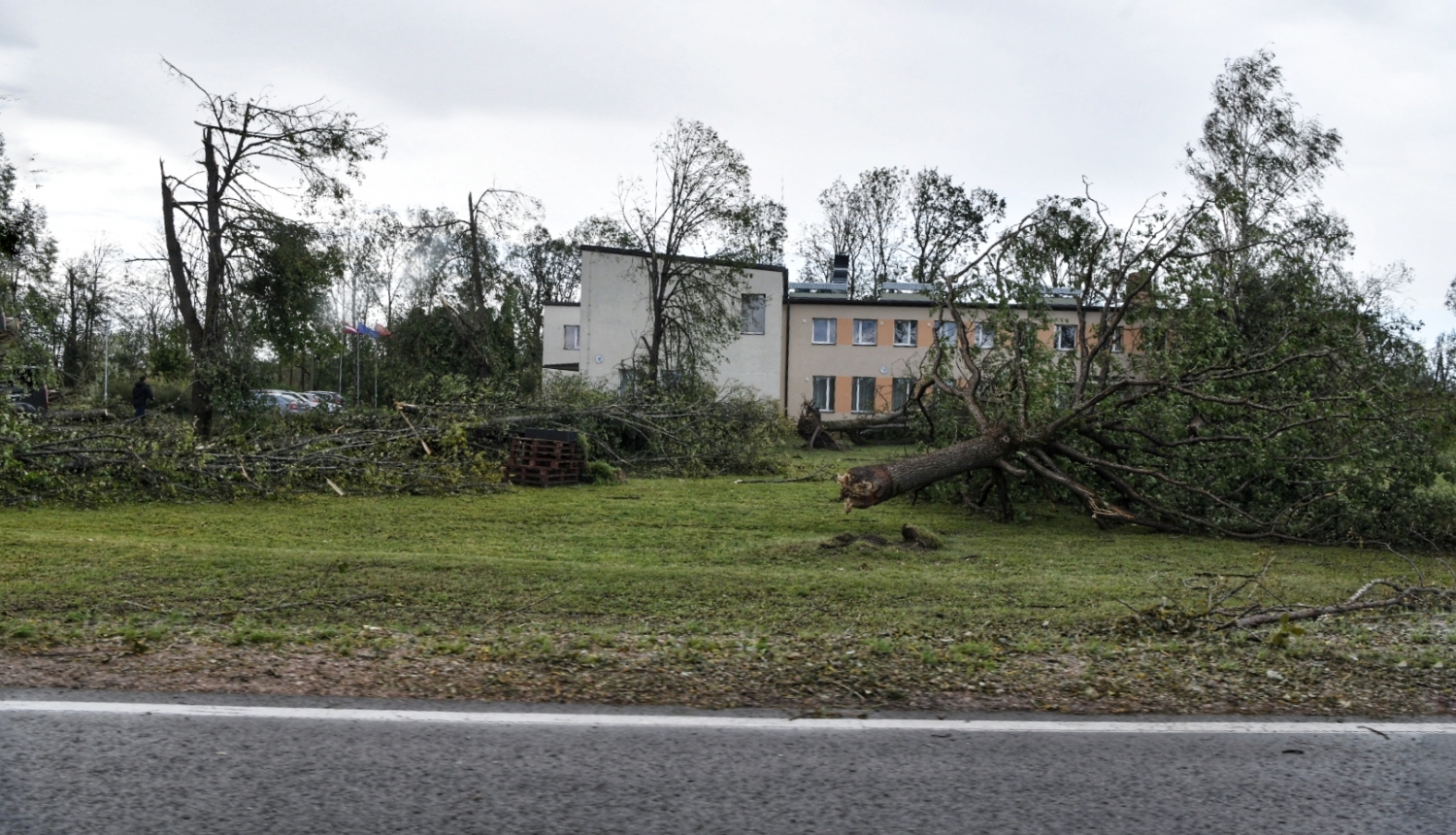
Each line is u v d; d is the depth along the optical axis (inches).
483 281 1387.8
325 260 1060.5
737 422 925.2
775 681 194.2
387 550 437.4
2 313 921.5
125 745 149.7
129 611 270.8
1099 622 285.9
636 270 1418.6
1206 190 1258.0
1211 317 573.0
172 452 597.6
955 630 272.4
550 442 738.2
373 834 121.8
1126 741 163.3
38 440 598.9
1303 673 210.8
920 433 687.1
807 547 458.0
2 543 376.5
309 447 665.0
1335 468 525.0
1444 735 169.5
